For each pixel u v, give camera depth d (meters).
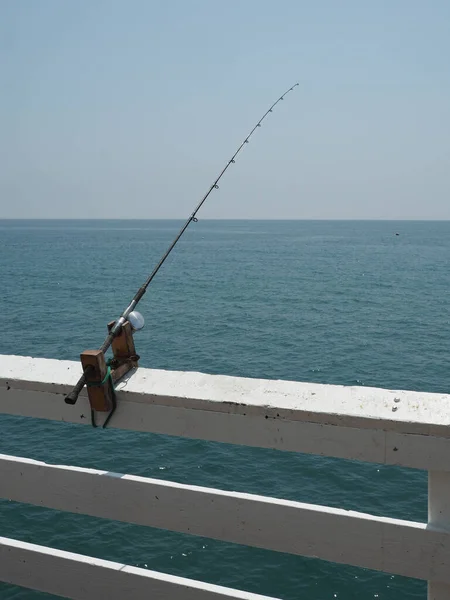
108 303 46.41
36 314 40.66
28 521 11.27
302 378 23.70
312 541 1.75
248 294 52.41
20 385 2.05
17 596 8.23
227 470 13.82
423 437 1.60
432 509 1.66
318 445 1.71
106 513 1.97
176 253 112.06
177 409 1.86
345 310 42.66
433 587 1.68
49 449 15.20
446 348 29.06
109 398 1.89
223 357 27.44
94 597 2.00
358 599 9.02
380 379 23.45
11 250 120.25
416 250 123.19
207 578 9.58
